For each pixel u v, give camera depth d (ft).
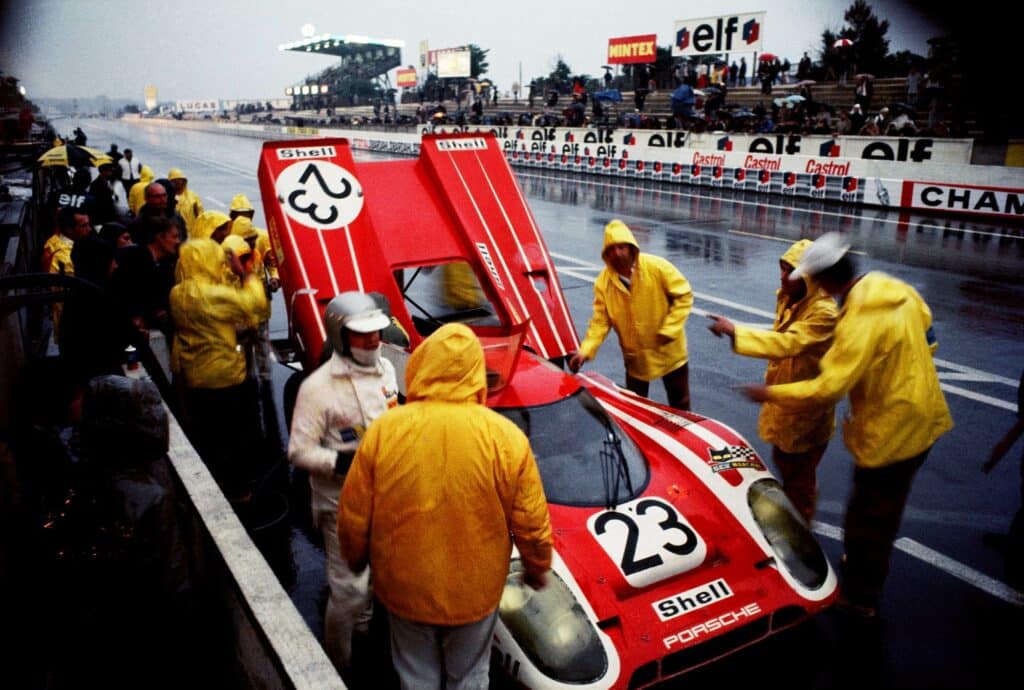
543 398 12.02
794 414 12.51
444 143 20.61
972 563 13.16
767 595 9.86
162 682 8.84
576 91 124.06
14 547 9.00
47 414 14.85
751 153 69.15
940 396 10.77
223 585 10.09
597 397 14.47
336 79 273.13
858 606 11.55
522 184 79.25
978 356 23.61
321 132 178.60
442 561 7.66
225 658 10.37
